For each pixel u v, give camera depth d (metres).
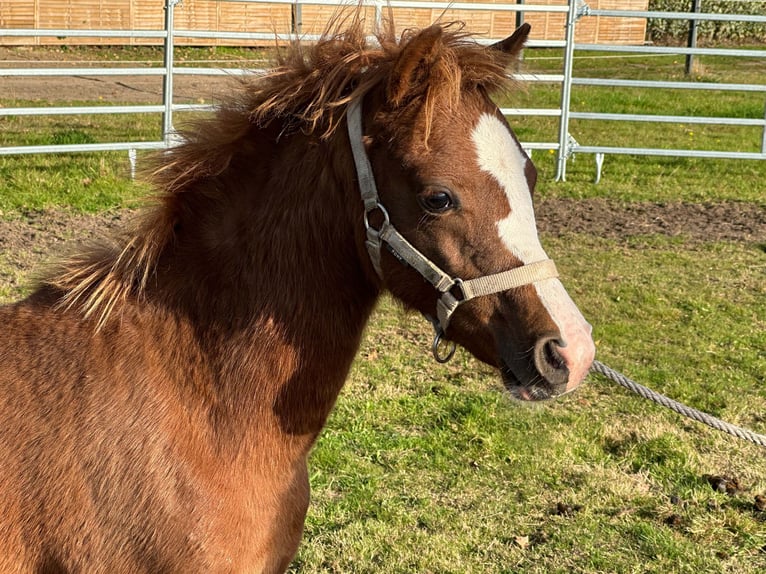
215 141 2.16
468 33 2.14
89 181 8.09
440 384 4.85
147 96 13.40
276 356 2.08
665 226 8.13
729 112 13.87
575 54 21.66
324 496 3.77
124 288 2.10
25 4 18.33
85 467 1.95
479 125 2.01
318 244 2.11
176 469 1.97
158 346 2.06
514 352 2.02
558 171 9.59
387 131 2.02
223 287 2.10
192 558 1.96
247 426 2.05
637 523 3.64
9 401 1.99
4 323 2.12
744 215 8.59
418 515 3.66
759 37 24.67
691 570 3.38
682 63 19.81
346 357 2.19
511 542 3.51
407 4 8.23
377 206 2.04
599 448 4.23
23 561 1.96
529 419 4.47
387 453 4.12
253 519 2.05
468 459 4.11
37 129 10.05
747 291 6.52
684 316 5.98
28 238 6.61
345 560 3.36
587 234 7.78
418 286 2.08
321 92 2.07
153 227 2.12
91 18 18.94
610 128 12.52
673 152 9.43
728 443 4.34
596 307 6.04
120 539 1.95
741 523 3.66
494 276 2.00
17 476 1.94
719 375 5.10
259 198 2.13
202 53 18.61
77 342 2.06
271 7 19.64
